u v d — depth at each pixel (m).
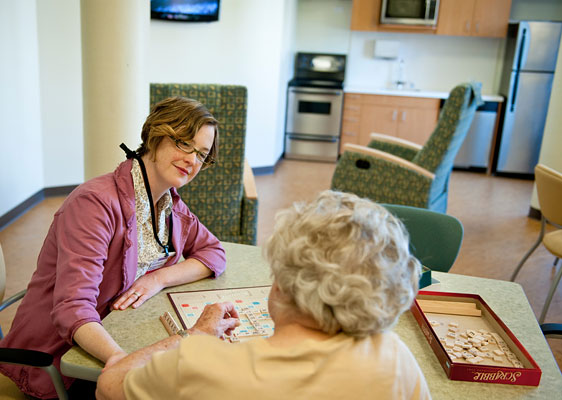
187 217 1.75
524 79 6.52
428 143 3.93
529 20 6.95
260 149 6.27
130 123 2.92
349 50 7.51
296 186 5.95
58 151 4.96
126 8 2.79
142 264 1.62
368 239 0.89
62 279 1.39
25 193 4.57
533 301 3.52
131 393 0.92
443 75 7.44
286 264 0.90
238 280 1.73
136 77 2.89
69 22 4.75
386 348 0.91
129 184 1.51
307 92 6.98
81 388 1.58
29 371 1.50
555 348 2.93
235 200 3.23
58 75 4.80
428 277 1.78
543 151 5.14
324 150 7.17
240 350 0.89
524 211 5.51
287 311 0.92
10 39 4.16
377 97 6.94
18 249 3.77
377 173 4.03
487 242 4.58
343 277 0.86
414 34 7.35
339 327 0.90
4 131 4.12
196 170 1.56
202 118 1.51
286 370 0.85
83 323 1.32
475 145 6.91
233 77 5.84
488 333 1.46
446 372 1.30
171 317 1.44
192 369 0.86
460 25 6.83
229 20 5.66
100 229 1.43
